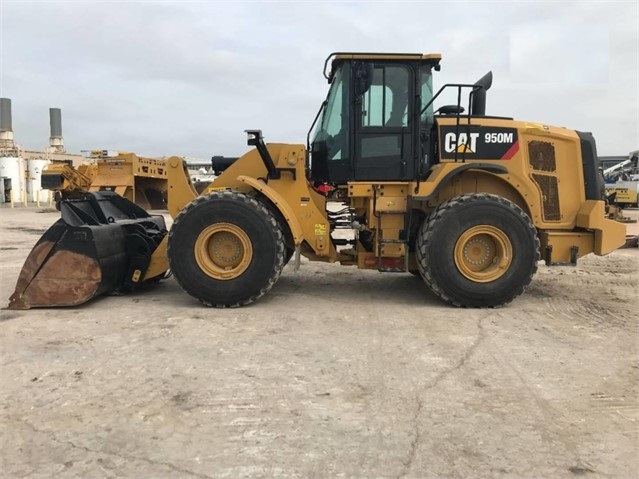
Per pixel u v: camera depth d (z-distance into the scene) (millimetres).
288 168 5875
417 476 2436
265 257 5398
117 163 19516
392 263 5875
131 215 6684
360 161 5871
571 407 3160
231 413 3033
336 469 2486
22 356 3926
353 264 6125
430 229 5480
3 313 5184
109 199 6457
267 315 5199
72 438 2742
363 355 4039
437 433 2832
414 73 5797
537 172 5934
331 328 4766
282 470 2471
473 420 2982
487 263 5648
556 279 7461
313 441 2736
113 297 5973
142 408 3082
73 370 3652
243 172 6129
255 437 2770
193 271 5406
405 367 3791
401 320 5070
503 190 5973
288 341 4359
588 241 5973
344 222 6266
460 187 5945
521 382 3529
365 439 2762
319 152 6207
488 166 5629
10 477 2395
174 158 6312
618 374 3688
